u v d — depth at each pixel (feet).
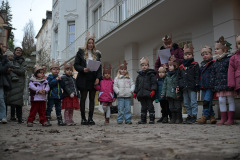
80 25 52.44
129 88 18.31
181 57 18.17
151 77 17.98
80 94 17.24
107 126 14.98
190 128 12.42
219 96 14.71
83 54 16.84
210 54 16.08
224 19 20.63
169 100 17.46
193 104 15.92
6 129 13.19
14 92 18.16
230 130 10.91
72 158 5.60
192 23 25.66
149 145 7.14
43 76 16.44
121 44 35.29
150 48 31.99
